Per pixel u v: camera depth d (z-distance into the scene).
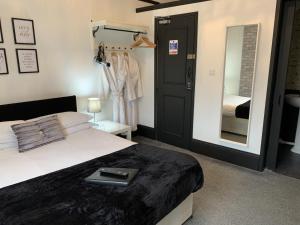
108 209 1.38
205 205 2.36
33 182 1.70
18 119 2.78
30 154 2.21
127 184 1.64
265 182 2.81
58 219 1.29
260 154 3.04
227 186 2.71
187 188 1.89
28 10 2.81
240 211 2.27
